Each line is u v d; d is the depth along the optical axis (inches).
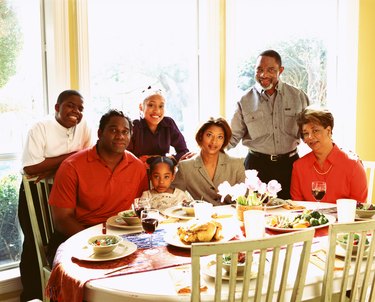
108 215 98.5
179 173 111.5
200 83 147.8
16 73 119.7
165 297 55.0
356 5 160.6
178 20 143.8
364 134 166.7
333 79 167.2
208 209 84.7
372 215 88.0
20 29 119.5
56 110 110.4
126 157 100.4
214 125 107.6
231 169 111.4
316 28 164.2
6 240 121.7
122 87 136.5
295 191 111.9
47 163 107.4
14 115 120.4
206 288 56.7
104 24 131.5
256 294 53.4
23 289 114.7
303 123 108.3
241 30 152.0
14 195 121.8
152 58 140.8
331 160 106.3
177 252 70.5
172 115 146.7
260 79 123.9
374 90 166.4
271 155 130.0
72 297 60.7
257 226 72.5
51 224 107.4
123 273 62.2
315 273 61.8
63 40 119.0
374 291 64.1
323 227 83.0
